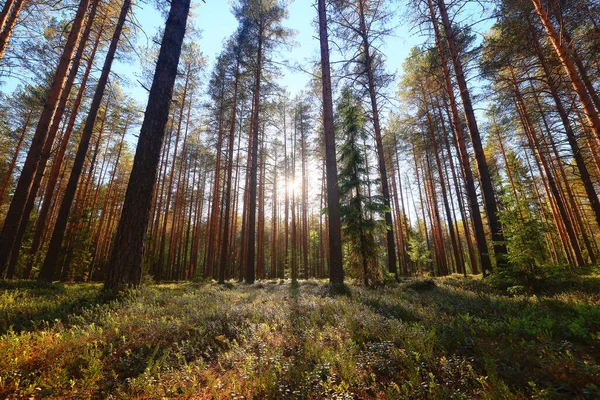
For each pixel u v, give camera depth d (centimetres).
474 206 1227
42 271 1143
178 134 2578
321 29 1205
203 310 578
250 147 2384
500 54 1109
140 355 380
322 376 332
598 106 1005
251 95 2078
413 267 3884
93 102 1335
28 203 1335
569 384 290
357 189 1248
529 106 1627
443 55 1237
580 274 1058
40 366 328
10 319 476
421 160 2980
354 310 584
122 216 722
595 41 968
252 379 329
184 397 301
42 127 1036
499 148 2473
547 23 752
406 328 471
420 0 1183
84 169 2427
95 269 2847
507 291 812
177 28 860
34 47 1272
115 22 1523
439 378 324
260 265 3130
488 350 379
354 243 1209
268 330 481
